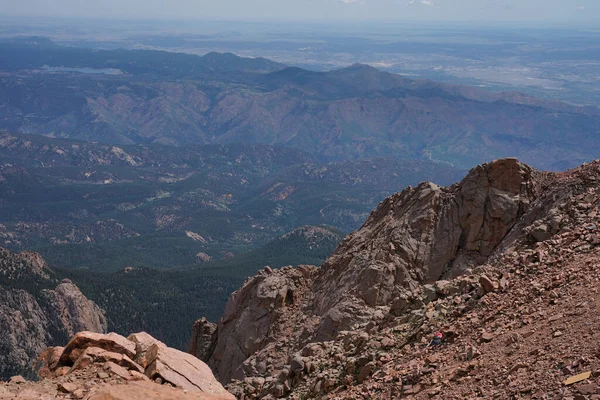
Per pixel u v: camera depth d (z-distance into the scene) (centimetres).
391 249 5088
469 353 2317
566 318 2197
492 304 2694
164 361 2211
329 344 3588
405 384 2402
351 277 5128
